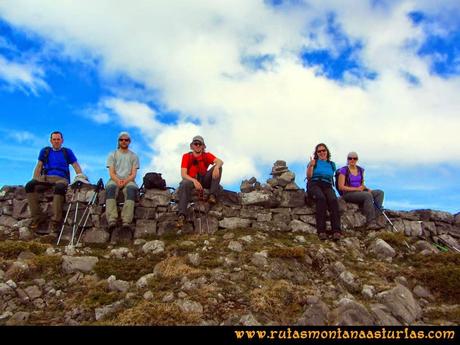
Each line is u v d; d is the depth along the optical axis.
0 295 3.79
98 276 4.19
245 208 5.68
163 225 5.43
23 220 5.62
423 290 4.28
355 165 6.14
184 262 4.36
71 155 5.88
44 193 5.66
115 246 5.17
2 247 4.58
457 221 6.19
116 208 5.30
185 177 5.40
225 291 3.81
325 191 5.52
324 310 3.59
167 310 3.43
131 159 5.60
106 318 3.49
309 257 4.64
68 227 5.38
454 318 3.83
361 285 4.22
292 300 3.78
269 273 4.25
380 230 5.71
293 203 5.79
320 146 5.74
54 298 3.84
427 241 5.79
